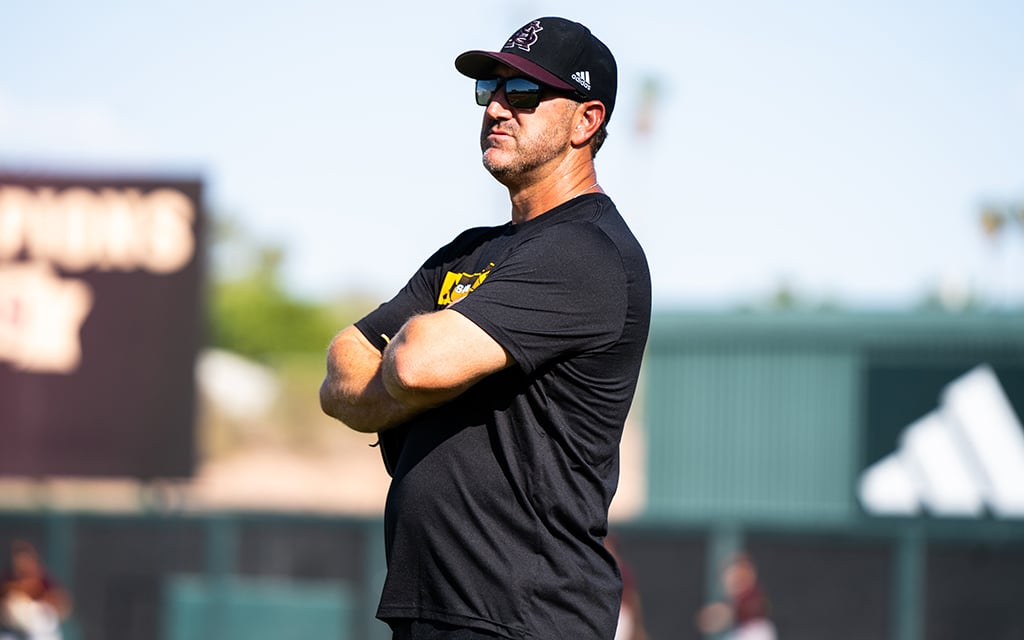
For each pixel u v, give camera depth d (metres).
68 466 63.44
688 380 67.75
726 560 56.16
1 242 64.19
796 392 65.94
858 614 54.88
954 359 63.31
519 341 12.59
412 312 14.20
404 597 12.92
